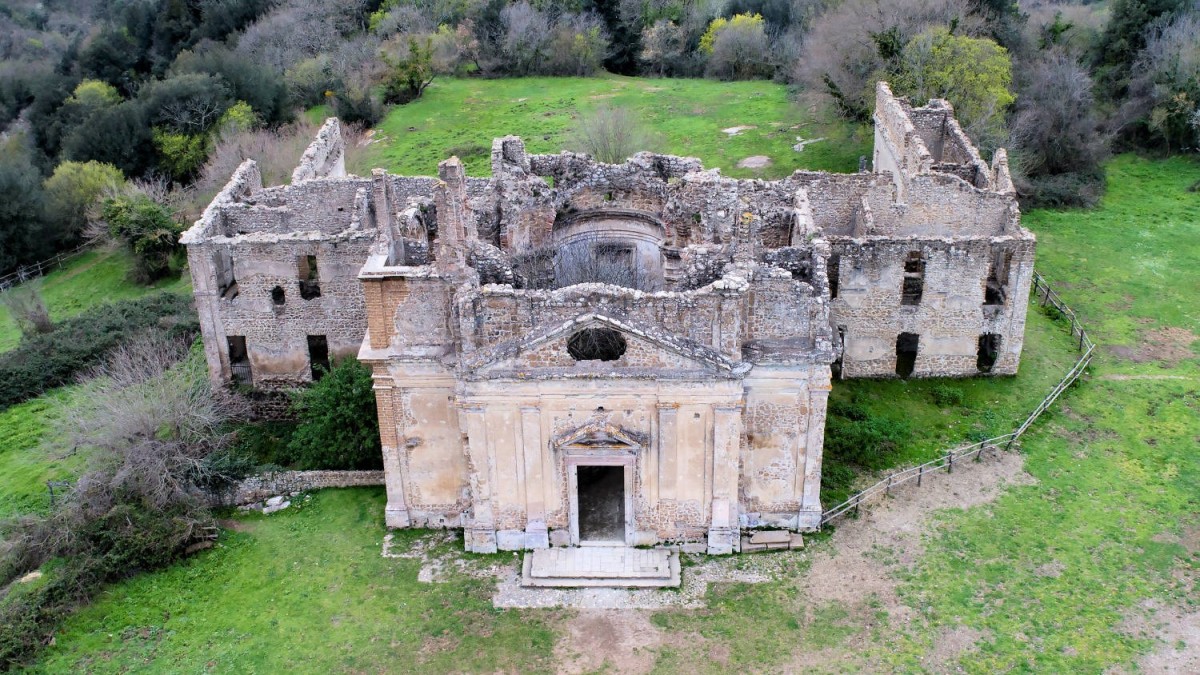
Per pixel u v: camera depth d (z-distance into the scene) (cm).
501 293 3597
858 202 5638
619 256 4919
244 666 3597
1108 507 4291
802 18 10238
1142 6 8544
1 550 4159
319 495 4419
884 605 3781
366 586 3916
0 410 5712
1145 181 7756
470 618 3762
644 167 4891
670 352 3625
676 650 3616
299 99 9400
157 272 7319
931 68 7231
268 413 5197
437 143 8594
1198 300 5988
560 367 3675
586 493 4291
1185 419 4869
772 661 3562
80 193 8081
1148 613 3731
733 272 3656
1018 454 4644
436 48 10131
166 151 8581
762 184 5375
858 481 4444
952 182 5497
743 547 4028
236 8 10906
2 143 9256
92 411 4703
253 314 5053
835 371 5291
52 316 6975
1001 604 3781
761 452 3959
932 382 5238
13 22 13225
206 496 4356
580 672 3541
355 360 4678
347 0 11012
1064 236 6856
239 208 5303
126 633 3753
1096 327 5738
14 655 3616
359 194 5222
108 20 12312
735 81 10250
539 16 10550
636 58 10819
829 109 8188
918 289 5312
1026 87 7912
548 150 8125
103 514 4159
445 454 4028
